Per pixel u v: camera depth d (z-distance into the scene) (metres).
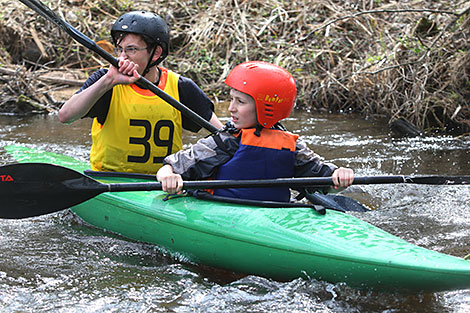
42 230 4.96
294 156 4.41
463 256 4.42
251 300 3.78
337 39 10.86
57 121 9.05
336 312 3.62
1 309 3.65
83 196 4.25
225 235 4.12
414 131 8.39
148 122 5.05
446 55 9.09
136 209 4.64
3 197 4.22
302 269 3.88
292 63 10.77
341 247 3.79
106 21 11.70
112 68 4.62
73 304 3.73
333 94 10.00
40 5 4.59
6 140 7.80
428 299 3.76
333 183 4.20
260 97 4.14
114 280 4.07
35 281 4.04
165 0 12.36
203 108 5.30
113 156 5.11
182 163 4.30
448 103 8.64
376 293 3.75
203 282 4.06
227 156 4.29
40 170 4.21
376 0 11.37
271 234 4.00
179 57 11.45
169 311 3.65
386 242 3.82
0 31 11.04
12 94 9.88
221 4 12.04
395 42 9.84
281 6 11.98
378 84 9.43
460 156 7.20
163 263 4.38
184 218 4.35
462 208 5.52
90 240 4.77
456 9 9.70
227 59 11.16
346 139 8.05
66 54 11.27
